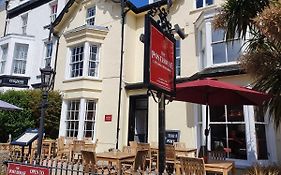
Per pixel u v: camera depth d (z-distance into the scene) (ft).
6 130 42.57
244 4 19.62
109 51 42.78
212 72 30.60
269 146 27.53
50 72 23.71
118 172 17.44
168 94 13.98
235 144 28.86
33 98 44.34
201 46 35.22
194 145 32.78
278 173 20.66
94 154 19.60
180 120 35.09
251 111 28.07
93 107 41.65
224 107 30.35
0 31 71.00
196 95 23.39
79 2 50.78
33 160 18.40
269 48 18.88
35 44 59.93
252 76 19.42
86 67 42.01
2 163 17.66
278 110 19.01
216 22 21.07
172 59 14.89
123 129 39.17
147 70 12.07
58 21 52.21
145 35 12.49
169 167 24.93
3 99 42.93
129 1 42.96
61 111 43.21
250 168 22.86
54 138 44.11
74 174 20.45
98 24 46.14
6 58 57.72
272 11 14.90
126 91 40.91
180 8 39.96
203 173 16.88
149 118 38.01
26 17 65.77
